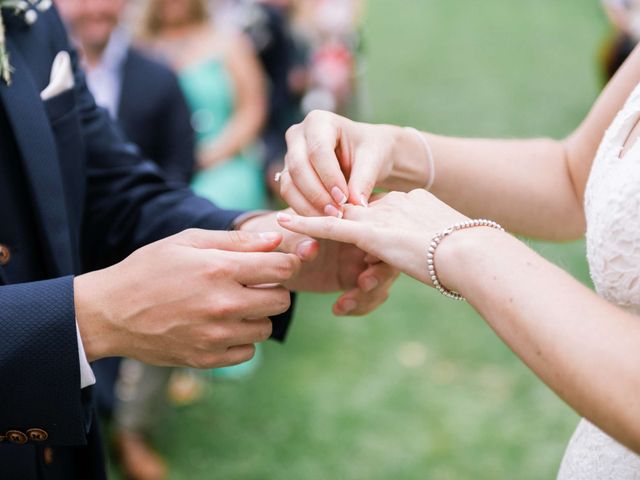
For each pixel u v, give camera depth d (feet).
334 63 18.45
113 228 6.14
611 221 4.34
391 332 14.87
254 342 4.94
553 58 33.37
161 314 4.73
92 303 4.74
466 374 13.57
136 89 11.86
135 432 11.14
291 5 17.66
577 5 41.75
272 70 17.17
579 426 5.09
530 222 5.78
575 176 5.72
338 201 4.96
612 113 5.37
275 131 17.07
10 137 5.18
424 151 5.61
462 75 31.22
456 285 4.12
